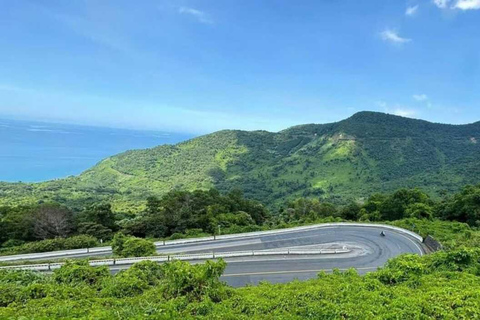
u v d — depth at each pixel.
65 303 12.66
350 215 67.12
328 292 12.45
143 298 13.66
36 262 30.67
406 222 50.62
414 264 15.48
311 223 53.31
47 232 50.22
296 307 11.30
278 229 48.53
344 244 39.88
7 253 38.97
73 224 53.66
